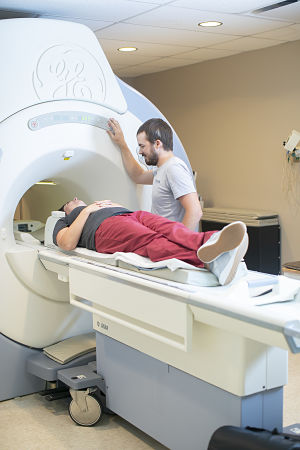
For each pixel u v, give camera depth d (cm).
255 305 204
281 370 218
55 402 304
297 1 337
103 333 280
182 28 404
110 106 324
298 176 491
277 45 493
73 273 271
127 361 265
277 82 500
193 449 231
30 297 308
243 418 210
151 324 219
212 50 507
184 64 593
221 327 195
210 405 221
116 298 238
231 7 346
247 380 206
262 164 528
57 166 316
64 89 306
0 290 299
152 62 569
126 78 689
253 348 207
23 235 330
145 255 251
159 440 249
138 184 344
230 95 554
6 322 303
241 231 201
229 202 571
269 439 186
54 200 385
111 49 483
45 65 300
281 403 223
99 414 274
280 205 514
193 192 300
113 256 252
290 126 494
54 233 298
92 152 320
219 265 214
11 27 293
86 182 341
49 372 292
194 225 297
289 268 341
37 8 336
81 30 315
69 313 323
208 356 218
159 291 212
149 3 331
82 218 282
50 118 302
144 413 257
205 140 593
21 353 309
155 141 304
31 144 296
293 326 168
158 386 247
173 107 634
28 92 294
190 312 202
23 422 280
